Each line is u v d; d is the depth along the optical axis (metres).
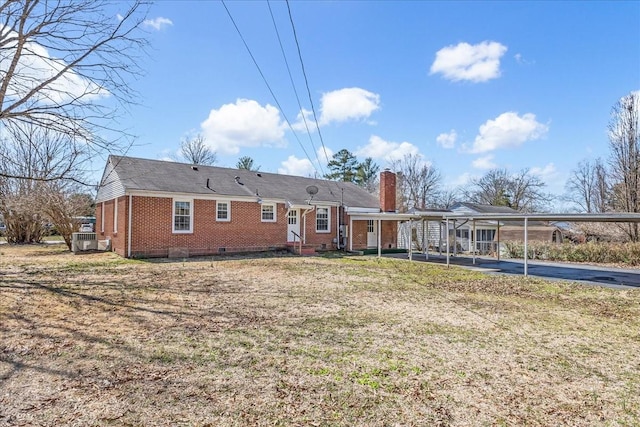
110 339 5.03
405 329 5.77
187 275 10.91
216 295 8.12
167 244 15.56
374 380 3.80
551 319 6.69
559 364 4.41
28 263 13.12
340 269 13.10
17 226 24.00
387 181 23.16
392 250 22.41
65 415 2.98
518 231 29.45
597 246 18.00
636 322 6.55
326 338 5.20
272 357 4.42
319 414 3.08
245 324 5.87
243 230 17.84
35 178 7.68
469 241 26.09
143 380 3.71
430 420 3.02
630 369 4.29
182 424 2.88
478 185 52.62
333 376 3.89
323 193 22.12
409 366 4.22
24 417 2.93
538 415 3.15
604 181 32.03
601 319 6.75
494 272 13.60
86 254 16.14
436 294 8.98
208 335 5.26
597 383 3.87
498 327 6.05
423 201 48.88
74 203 19.22
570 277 12.45
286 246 19.30
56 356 4.36
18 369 3.95
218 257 16.05
